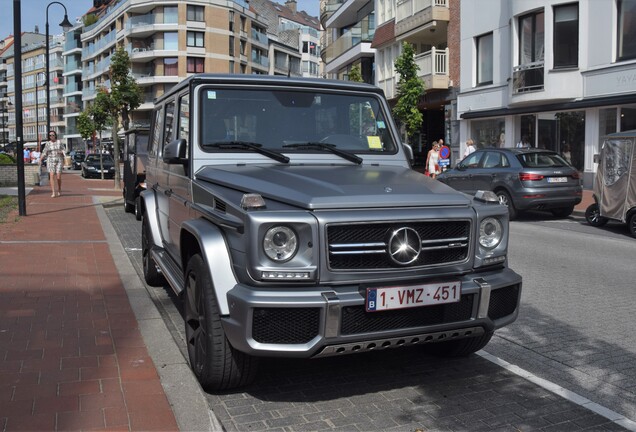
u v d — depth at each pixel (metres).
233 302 3.50
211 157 4.61
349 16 43.38
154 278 6.93
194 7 67.31
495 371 4.56
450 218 3.77
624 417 3.82
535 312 6.31
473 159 15.52
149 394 3.84
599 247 10.63
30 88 118.75
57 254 8.63
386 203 3.67
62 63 108.62
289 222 3.44
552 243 11.10
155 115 6.95
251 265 3.44
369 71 39.50
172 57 67.19
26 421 3.44
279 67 87.50
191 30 67.19
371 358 4.80
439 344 4.72
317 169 4.45
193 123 4.68
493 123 25.22
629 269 8.60
